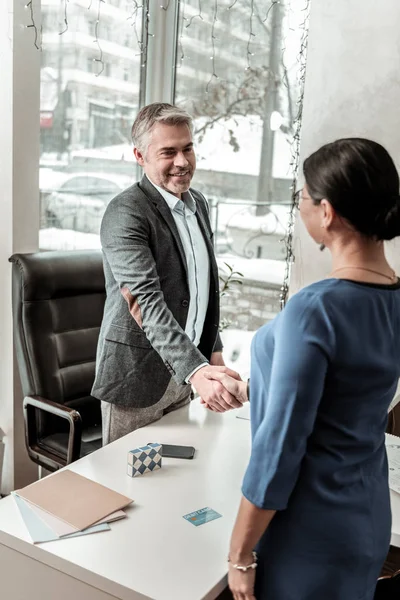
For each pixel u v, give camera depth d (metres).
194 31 3.38
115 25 3.13
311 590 1.33
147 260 2.10
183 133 2.19
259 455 1.27
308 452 1.31
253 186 3.36
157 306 2.04
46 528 1.57
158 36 3.38
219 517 1.67
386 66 2.84
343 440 1.32
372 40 2.84
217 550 1.54
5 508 1.65
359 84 2.89
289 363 1.24
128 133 3.34
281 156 3.26
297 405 1.23
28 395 2.54
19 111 2.58
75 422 2.33
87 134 3.09
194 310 2.34
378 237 1.29
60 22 2.84
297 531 1.32
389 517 1.44
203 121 3.45
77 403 2.69
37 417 2.58
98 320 2.78
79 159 3.07
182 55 3.42
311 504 1.32
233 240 3.46
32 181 2.69
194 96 3.44
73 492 1.72
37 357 2.54
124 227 2.13
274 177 3.29
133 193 2.20
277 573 1.34
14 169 2.61
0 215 2.67
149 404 2.22
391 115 2.87
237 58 3.31
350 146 1.26
